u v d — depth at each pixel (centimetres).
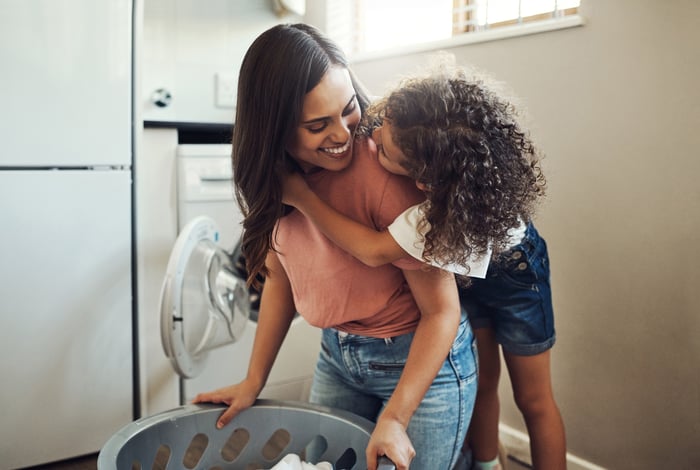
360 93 104
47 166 176
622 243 153
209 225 184
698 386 144
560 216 165
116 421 190
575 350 166
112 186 184
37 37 171
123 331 189
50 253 178
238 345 204
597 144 156
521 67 171
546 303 135
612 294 157
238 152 97
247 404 117
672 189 143
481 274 98
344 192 100
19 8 168
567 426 171
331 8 239
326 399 124
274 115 90
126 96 184
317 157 96
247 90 93
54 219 178
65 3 173
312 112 90
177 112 201
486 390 148
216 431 117
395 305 108
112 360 188
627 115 149
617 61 150
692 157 139
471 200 86
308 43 90
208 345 183
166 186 194
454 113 86
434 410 107
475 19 194
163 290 164
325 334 118
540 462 141
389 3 229
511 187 89
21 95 171
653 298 149
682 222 142
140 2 182
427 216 88
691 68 137
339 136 92
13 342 177
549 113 165
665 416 150
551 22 161
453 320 100
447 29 208
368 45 240
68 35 174
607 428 162
